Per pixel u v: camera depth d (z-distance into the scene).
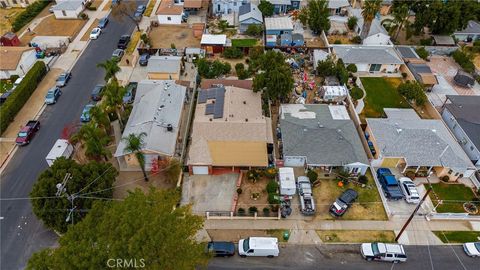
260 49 79.56
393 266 43.06
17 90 65.44
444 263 43.41
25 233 46.56
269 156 56.22
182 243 34.28
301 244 45.34
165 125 57.25
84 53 82.12
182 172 53.81
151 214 33.94
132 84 70.56
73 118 63.91
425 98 65.56
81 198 44.00
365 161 53.06
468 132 57.59
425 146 54.09
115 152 56.91
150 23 92.69
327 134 55.47
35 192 43.56
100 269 31.28
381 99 69.19
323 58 75.44
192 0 97.50
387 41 82.88
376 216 48.72
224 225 47.44
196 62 75.19
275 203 49.06
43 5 100.19
